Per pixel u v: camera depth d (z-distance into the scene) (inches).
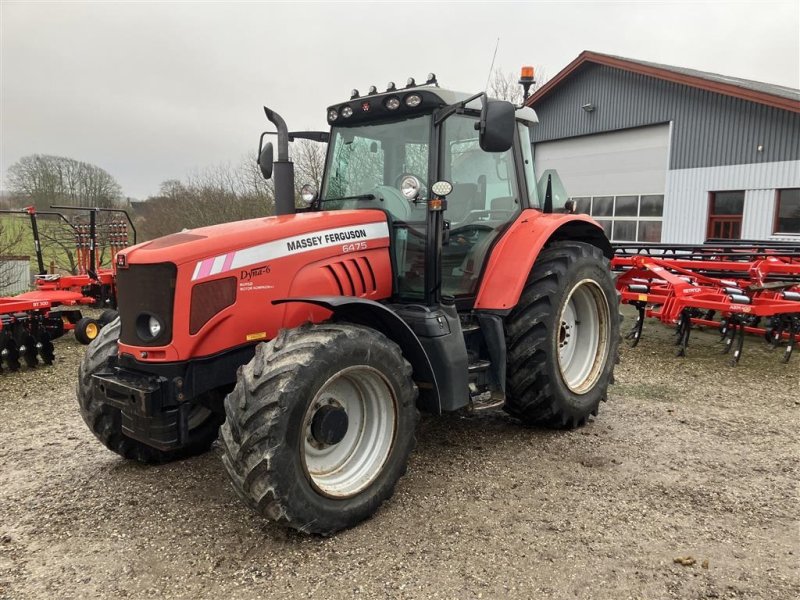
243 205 794.8
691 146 565.6
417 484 137.2
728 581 100.0
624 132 633.0
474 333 155.2
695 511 123.8
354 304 115.9
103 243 473.4
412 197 133.3
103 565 106.6
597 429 173.2
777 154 502.9
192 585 100.5
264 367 107.7
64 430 179.2
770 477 139.9
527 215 170.2
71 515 124.7
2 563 107.8
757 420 180.4
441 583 100.0
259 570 104.3
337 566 105.2
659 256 316.2
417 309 138.3
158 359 116.7
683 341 283.7
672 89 575.2
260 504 104.7
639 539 113.1
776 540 112.5
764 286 255.0
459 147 151.6
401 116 147.4
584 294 178.5
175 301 114.6
